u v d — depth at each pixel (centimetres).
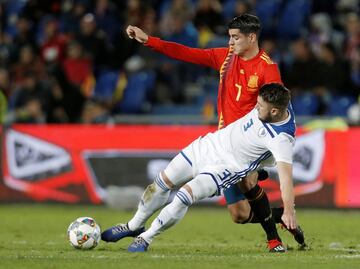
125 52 7206
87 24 7131
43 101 6650
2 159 5912
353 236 4050
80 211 5553
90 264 2750
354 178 5522
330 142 5559
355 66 6838
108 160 5806
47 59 7194
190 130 5716
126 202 5588
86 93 7019
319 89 6588
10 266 2717
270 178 5494
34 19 7969
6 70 7262
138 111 6862
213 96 7062
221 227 4572
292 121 2970
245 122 3005
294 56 6812
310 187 5550
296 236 3297
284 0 7419
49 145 5866
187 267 2681
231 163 3008
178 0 7056
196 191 3012
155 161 5753
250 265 2741
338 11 7681
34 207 5812
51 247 3431
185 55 3297
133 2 7244
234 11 7269
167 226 3095
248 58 3177
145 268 2661
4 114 6600
